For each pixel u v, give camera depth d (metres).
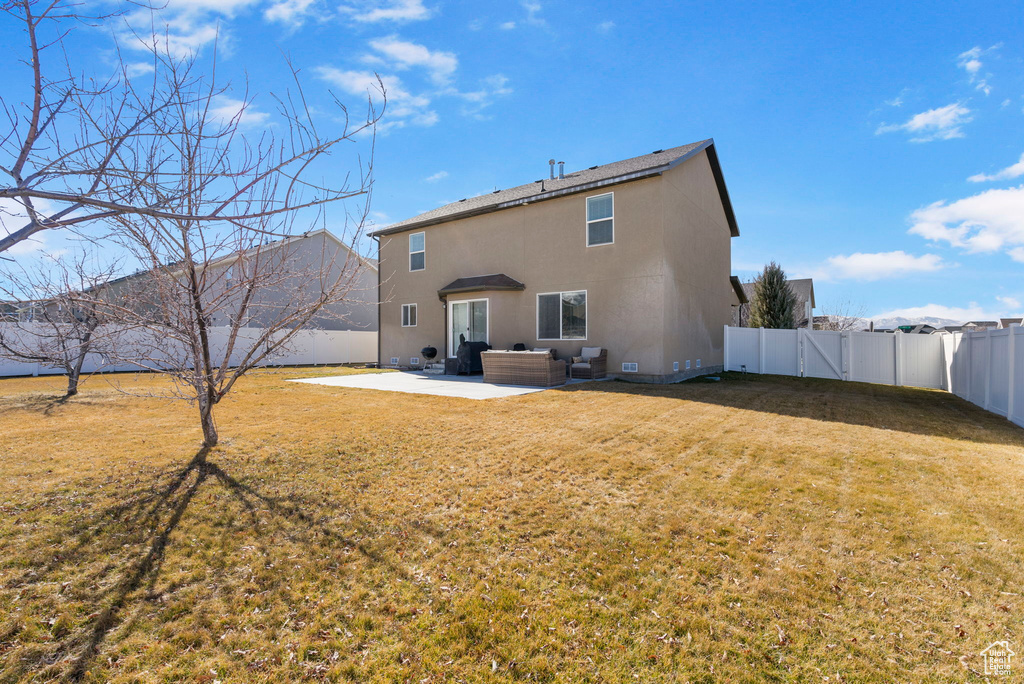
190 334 4.36
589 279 13.05
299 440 5.72
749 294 29.56
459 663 2.18
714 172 16.06
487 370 11.80
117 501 3.76
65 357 8.45
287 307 4.54
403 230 17.48
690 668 2.17
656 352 11.95
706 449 5.64
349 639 2.32
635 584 2.82
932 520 3.67
